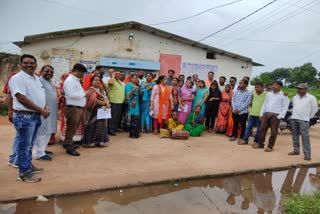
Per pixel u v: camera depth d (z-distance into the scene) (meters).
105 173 4.45
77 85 5.08
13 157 4.51
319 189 4.50
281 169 5.42
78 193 3.71
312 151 7.02
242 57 13.91
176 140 7.21
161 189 4.13
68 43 11.75
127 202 3.64
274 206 3.80
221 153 6.18
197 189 4.23
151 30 12.48
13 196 3.44
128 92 7.25
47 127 4.84
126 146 6.24
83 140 5.95
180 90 8.02
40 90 3.93
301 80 62.41
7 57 10.84
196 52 13.43
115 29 12.07
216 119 8.77
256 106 7.13
